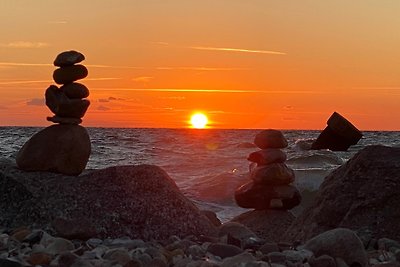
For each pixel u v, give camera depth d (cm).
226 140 2502
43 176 436
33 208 411
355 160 433
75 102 455
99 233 398
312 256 335
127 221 409
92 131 4028
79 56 463
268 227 516
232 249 344
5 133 3484
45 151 444
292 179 552
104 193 421
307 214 434
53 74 464
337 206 414
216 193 721
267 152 553
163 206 420
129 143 2120
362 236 387
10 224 409
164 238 407
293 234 428
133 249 355
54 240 358
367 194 410
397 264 324
